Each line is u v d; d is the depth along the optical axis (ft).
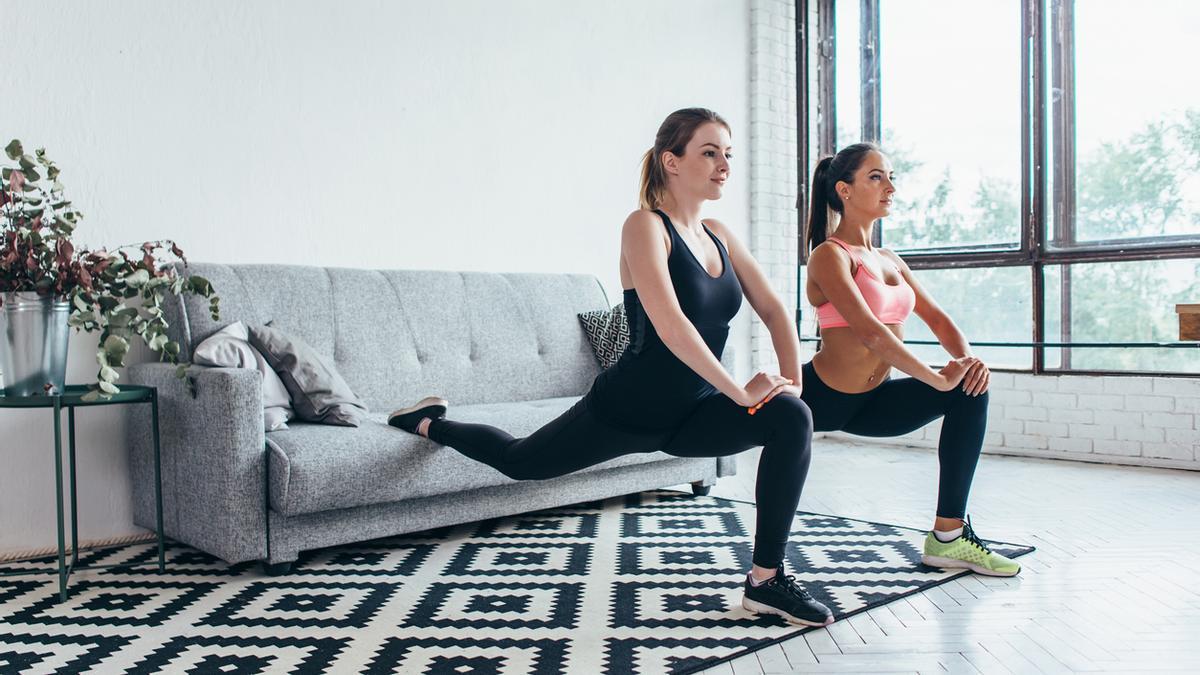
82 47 10.82
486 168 14.74
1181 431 15.03
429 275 12.98
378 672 6.72
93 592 8.87
